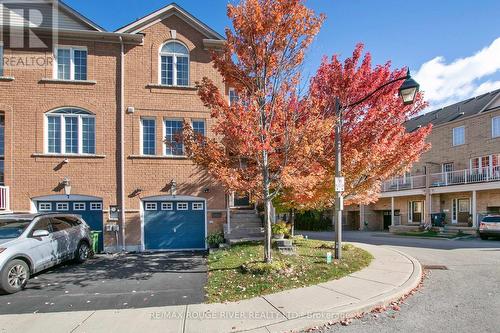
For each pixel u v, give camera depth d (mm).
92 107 14422
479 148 24969
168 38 15078
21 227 9086
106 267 10422
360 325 5629
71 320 5832
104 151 14359
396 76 11148
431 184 26438
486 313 6066
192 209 14812
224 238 13867
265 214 8883
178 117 14906
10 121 13867
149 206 14578
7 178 13641
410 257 11047
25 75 14141
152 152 14758
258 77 8773
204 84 8969
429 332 5277
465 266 10352
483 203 23953
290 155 8562
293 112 8781
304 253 10656
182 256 12633
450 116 28578
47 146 14109
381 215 32375
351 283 7723
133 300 6906
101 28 14773
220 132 8555
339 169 9898
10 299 7195
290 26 8352
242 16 8336
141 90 14750
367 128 10961
